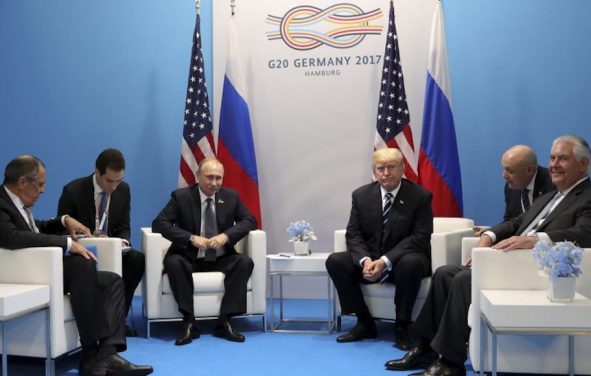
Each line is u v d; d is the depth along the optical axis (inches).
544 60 191.0
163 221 162.1
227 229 164.6
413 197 154.3
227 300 155.0
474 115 195.5
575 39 189.2
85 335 122.0
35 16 215.8
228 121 197.5
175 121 210.2
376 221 155.8
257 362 133.2
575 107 189.8
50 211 216.4
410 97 197.0
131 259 158.7
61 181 216.1
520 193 158.4
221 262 161.5
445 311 115.3
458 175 186.9
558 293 93.2
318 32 202.1
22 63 216.7
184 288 153.0
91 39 213.6
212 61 207.0
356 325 153.9
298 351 142.0
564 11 189.3
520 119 192.9
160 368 129.0
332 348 144.5
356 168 201.3
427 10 195.3
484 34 193.9
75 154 215.2
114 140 213.3
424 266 144.8
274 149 205.2
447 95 188.1
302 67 203.0
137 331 164.4
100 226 159.3
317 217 203.9
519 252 106.7
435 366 116.4
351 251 153.8
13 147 217.8
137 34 211.3
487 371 108.3
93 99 214.1
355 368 128.4
